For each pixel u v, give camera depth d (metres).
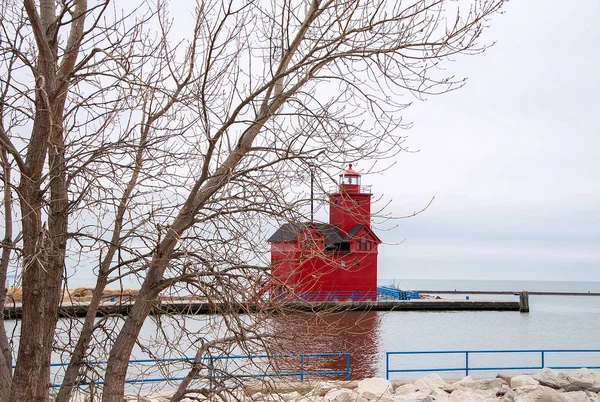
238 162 6.47
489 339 40.41
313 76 6.25
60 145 6.30
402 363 27.50
